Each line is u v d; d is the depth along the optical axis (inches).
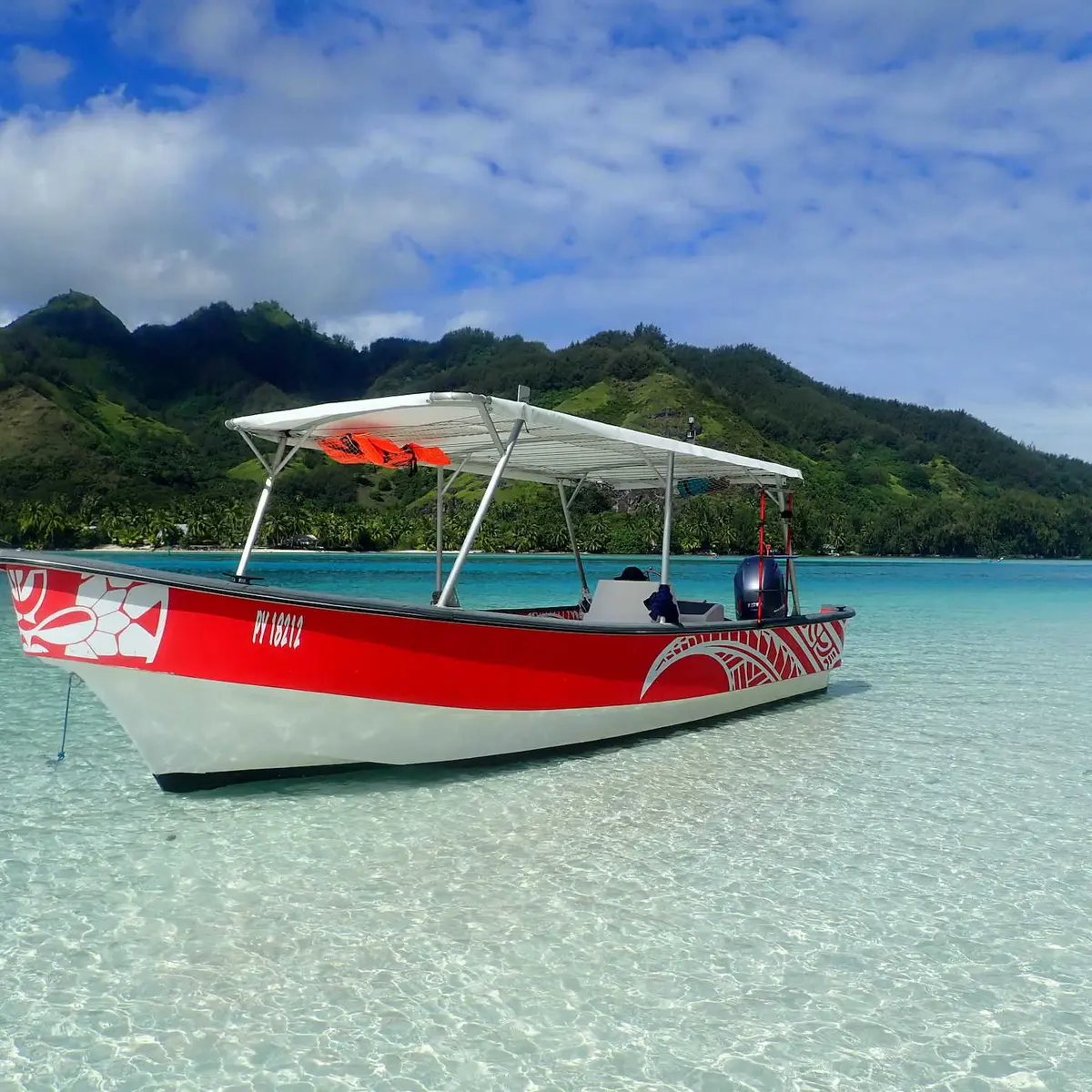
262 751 230.8
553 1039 130.5
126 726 218.8
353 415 232.1
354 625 223.8
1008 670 514.9
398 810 230.7
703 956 155.6
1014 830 225.9
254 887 181.6
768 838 216.4
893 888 187.2
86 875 186.7
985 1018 138.3
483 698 249.1
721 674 334.0
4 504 4847.4
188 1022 133.6
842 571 2706.7
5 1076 120.3
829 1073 123.9
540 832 216.7
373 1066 123.6
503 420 246.4
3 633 617.6
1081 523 6200.8
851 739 324.5
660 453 309.4
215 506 4495.6
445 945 157.6
